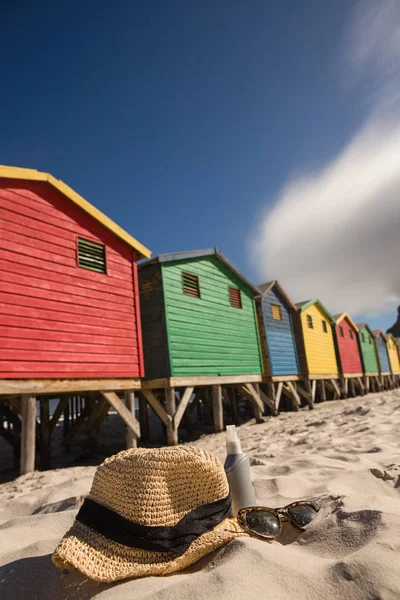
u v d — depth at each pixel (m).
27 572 1.69
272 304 16.22
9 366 6.59
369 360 26.98
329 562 1.44
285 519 2.05
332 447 4.63
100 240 8.84
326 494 2.36
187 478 1.77
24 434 6.62
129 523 1.59
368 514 1.78
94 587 1.48
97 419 10.38
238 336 13.02
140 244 9.65
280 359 15.66
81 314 7.98
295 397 16.08
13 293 6.93
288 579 1.33
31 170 7.49
